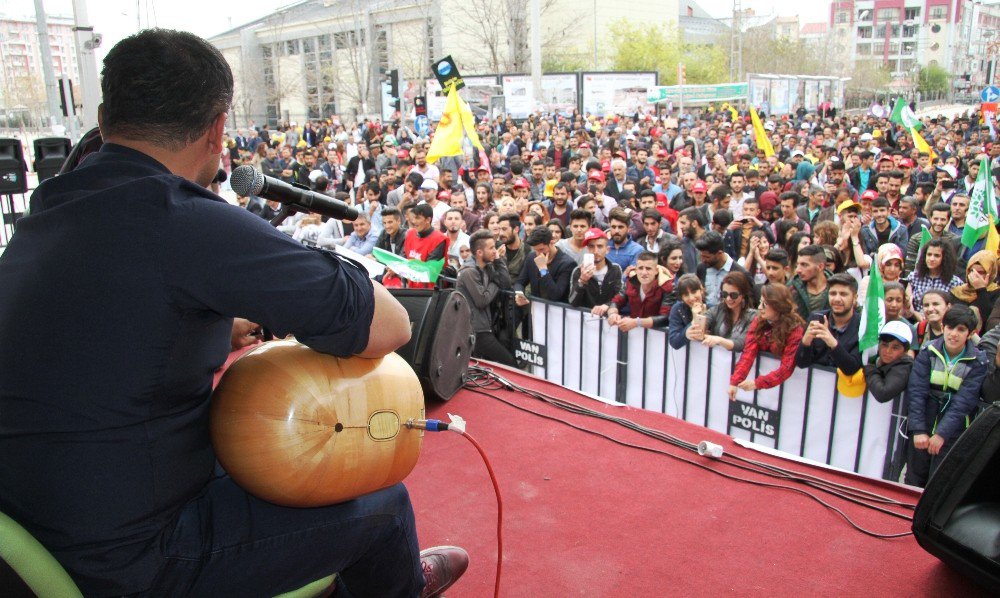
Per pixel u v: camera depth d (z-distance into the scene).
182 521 1.39
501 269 5.81
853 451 4.21
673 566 2.50
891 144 18.23
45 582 1.21
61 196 1.28
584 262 5.52
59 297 1.20
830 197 9.18
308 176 12.91
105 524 1.25
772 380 4.37
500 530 1.99
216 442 1.48
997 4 109.12
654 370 5.14
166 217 1.23
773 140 18.72
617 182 10.70
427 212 6.63
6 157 9.01
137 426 1.26
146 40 1.32
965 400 3.66
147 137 1.31
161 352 1.24
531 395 4.00
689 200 9.78
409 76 36.44
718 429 4.81
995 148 13.55
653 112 29.64
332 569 1.57
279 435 1.46
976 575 2.24
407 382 1.66
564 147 16.38
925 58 92.56
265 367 1.52
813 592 2.35
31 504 1.24
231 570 1.42
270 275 1.26
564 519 2.79
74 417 1.21
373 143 17.34
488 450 3.37
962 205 7.17
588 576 2.45
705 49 48.91
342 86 40.41
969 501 2.32
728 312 4.79
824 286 5.15
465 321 4.03
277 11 48.44
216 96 1.36
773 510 2.84
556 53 40.97
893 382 3.94
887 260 5.25
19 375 1.21
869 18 95.69
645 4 49.88
